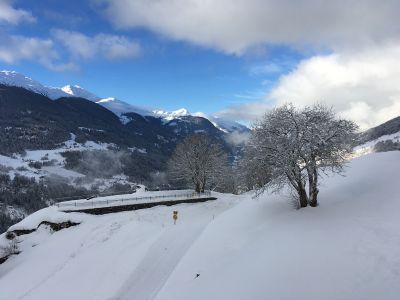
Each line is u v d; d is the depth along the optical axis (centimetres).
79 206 4934
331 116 2794
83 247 3638
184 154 6756
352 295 1526
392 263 1648
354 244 1919
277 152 2772
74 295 2566
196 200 5900
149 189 7438
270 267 1936
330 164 2736
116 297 2405
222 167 6900
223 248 2467
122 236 3581
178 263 2470
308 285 1680
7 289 3119
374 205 2434
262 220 2795
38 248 4078
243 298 1752
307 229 2297
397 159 3681
